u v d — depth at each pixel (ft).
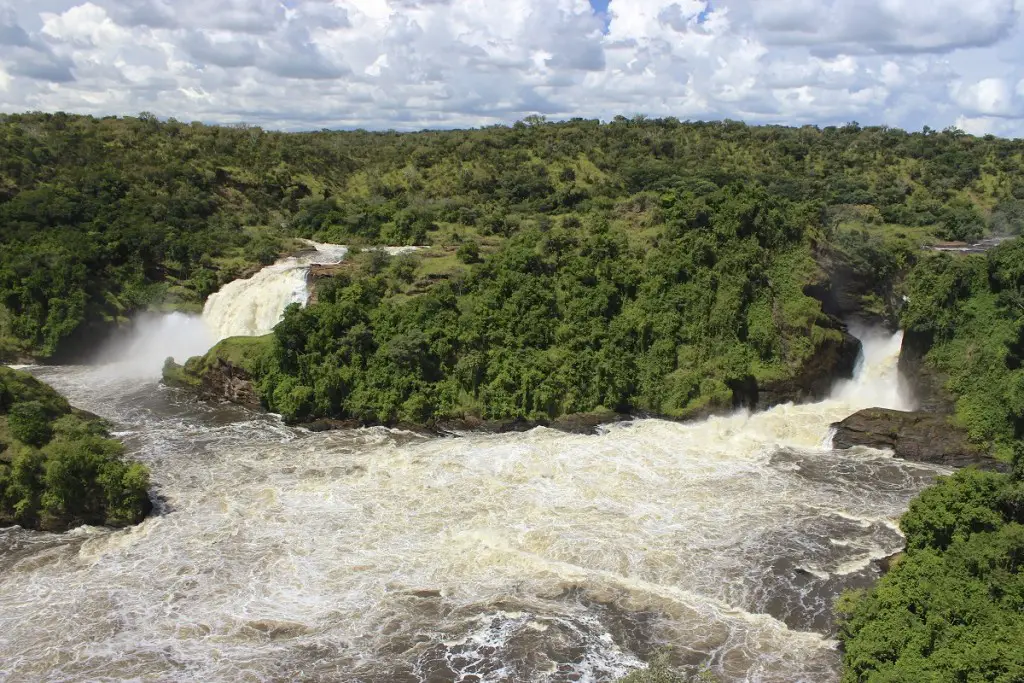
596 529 137.18
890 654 93.35
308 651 105.70
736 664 103.09
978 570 99.30
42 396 166.20
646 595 118.52
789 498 149.69
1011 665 83.66
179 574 123.85
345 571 124.77
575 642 107.76
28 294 247.70
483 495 151.64
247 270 271.49
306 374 200.34
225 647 106.42
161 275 275.39
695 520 140.67
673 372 203.10
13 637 108.27
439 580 122.52
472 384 197.16
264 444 179.42
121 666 102.37
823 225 240.94
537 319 206.69
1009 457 165.48
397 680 100.01
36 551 130.31
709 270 215.51
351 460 169.78
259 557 128.77
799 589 119.34
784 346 205.46
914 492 152.87
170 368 224.33
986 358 177.37
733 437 183.83
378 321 209.56
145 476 143.23
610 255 223.92
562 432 188.75
